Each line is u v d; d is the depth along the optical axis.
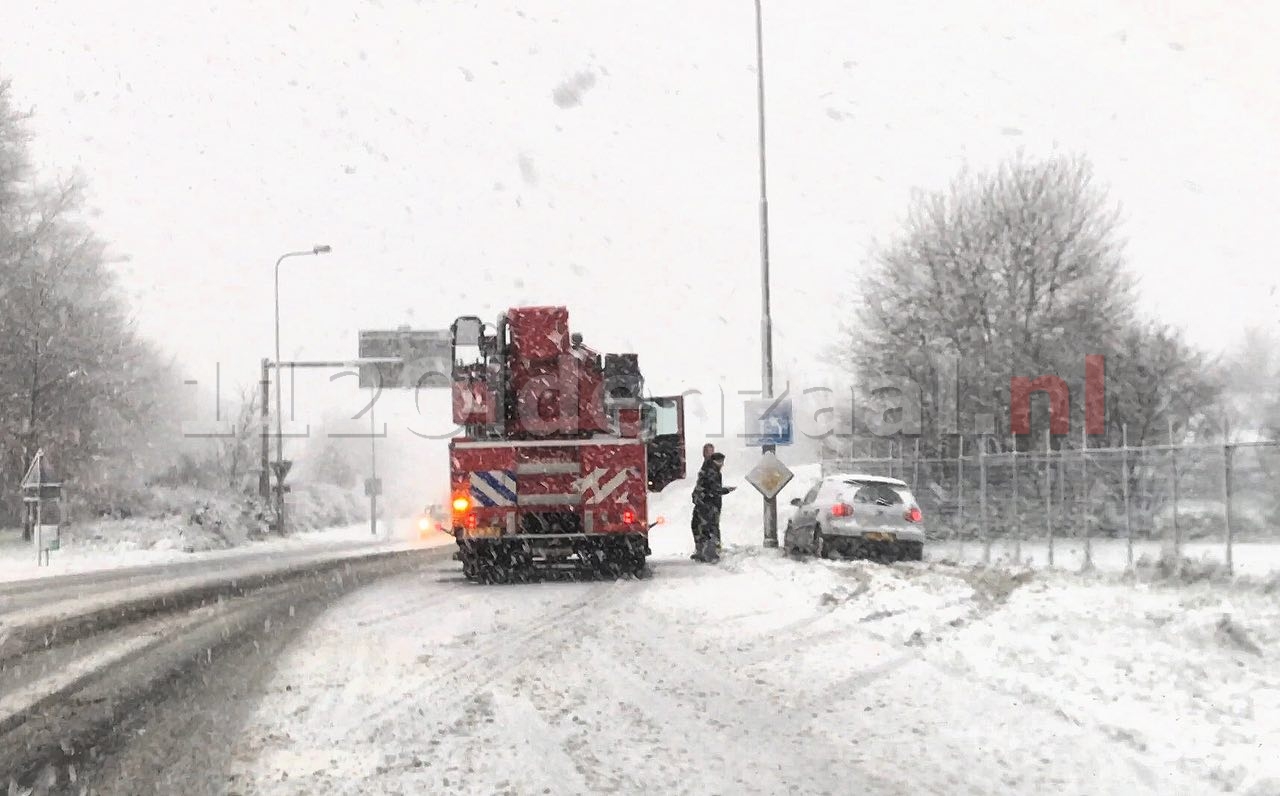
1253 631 11.46
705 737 8.45
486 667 11.55
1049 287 35.69
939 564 22.88
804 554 26.22
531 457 20.81
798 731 8.62
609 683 10.61
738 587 18.98
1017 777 7.32
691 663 11.70
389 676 11.09
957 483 31.67
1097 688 9.71
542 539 20.88
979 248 36.19
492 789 7.13
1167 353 33.00
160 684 10.86
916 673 10.83
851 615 14.93
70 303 45.72
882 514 24.36
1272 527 25.27
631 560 21.53
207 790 7.20
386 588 20.70
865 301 37.69
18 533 45.94
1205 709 8.83
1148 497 28.00
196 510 45.38
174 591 21.14
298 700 9.94
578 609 16.59
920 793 7.00
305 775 7.50
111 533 41.47
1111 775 7.32
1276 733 8.08
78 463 46.12
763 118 28.36
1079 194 36.41
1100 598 15.06
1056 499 30.30
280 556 35.47
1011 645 11.84
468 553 21.22
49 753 8.19
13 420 44.88
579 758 7.85
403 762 7.78
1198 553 22.38
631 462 20.91
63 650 13.17
